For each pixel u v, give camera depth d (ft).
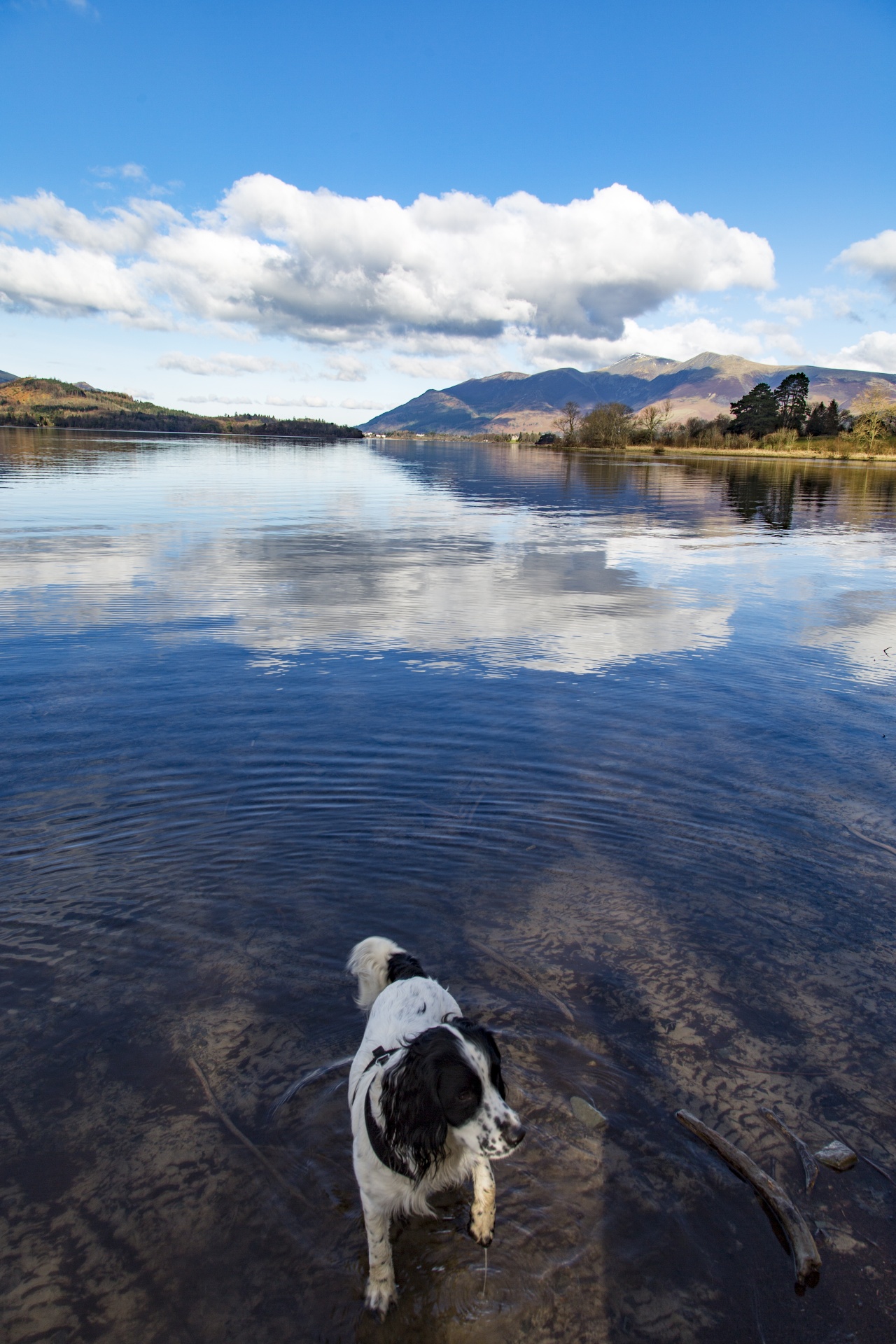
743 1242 7.76
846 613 37.11
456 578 43.14
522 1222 7.95
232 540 54.90
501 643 30.22
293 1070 9.73
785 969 11.82
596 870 14.37
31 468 122.83
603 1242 7.76
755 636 32.48
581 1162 8.60
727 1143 8.68
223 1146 8.70
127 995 10.94
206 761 18.43
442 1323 7.01
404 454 301.22
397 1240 7.89
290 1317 7.02
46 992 10.94
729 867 14.61
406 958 9.66
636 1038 10.34
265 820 15.75
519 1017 10.59
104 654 27.27
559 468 193.36
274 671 25.80
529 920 12.82
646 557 52.49
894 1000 11.24
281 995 10.99
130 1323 6.90
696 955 12.08
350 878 13.87
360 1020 10.57
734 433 396.57
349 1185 8.30
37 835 14.98
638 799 17.07
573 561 49.83
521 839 15.33
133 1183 8.23
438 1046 7.27
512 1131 6.94
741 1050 10.20
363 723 21.08
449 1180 7.57
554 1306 7.18
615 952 12.07
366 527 65.26
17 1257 7.41
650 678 26.12
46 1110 9.08
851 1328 6.97
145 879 13.67
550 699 23.65
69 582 39.17
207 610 34.12
